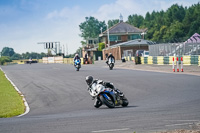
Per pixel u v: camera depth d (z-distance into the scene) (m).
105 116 15.46
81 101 24.41
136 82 35.12
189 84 30.25
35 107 23.17
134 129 11.88
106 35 157.62
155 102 21.03
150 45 78.62
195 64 55.44
